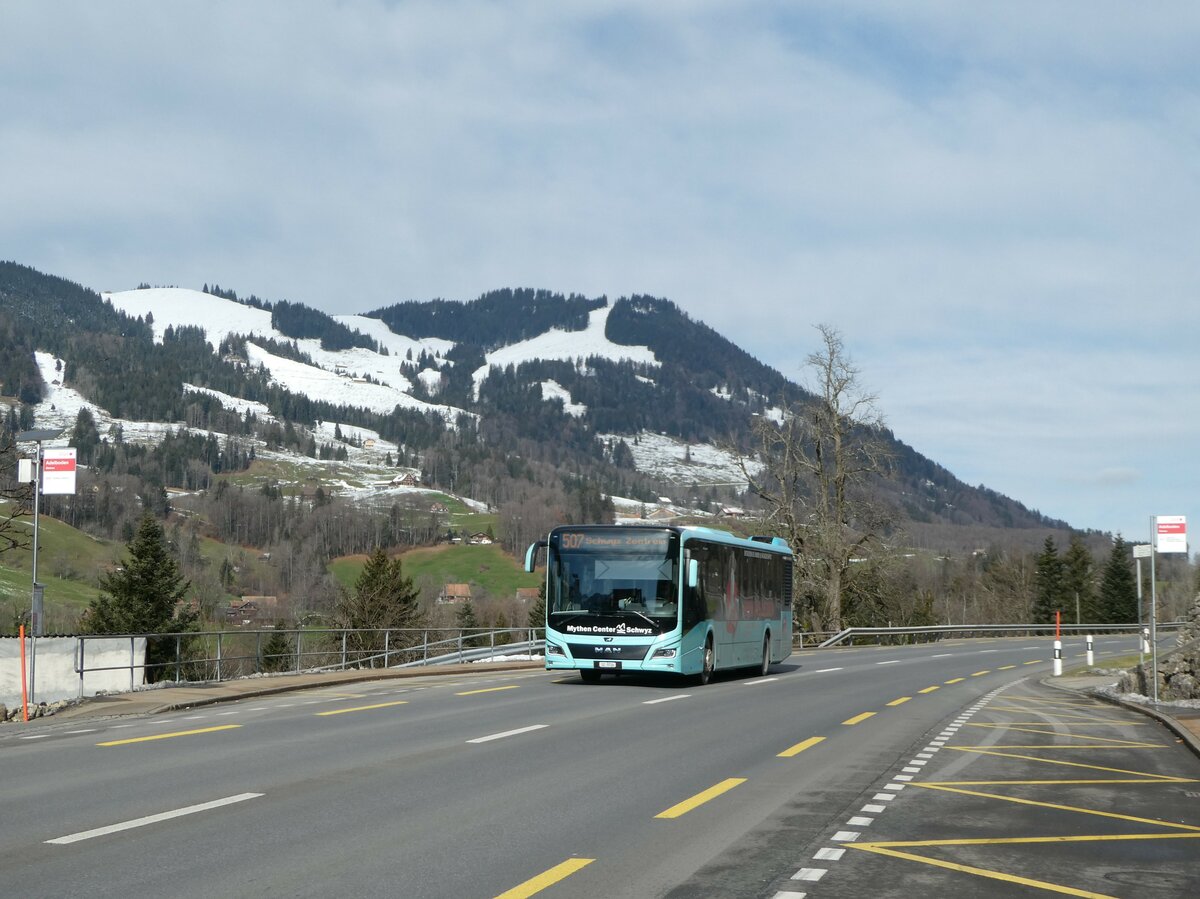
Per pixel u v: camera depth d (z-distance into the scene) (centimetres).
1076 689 2877
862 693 2559
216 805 1038
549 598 2611
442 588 14688
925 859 848
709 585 2728
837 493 5891
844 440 5888
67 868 788
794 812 1040
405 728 1688
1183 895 751
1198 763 1437
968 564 14575
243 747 1453
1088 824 1005
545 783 1188
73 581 11988
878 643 6200
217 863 806
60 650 2050
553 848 869
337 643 6419
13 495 3012
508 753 1421
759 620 3150
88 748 1442
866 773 1302
